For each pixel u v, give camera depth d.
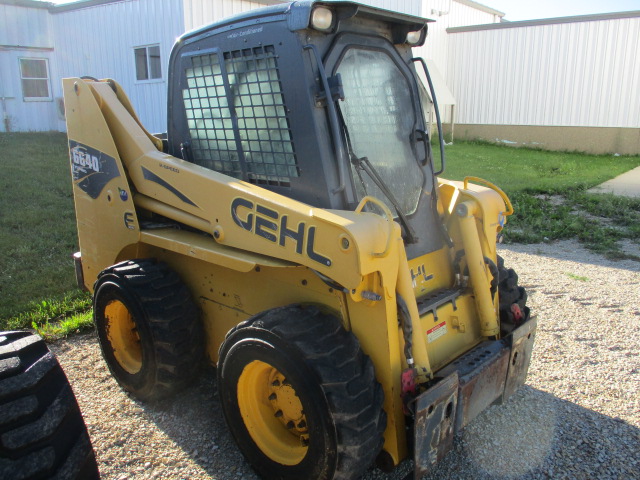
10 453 2.13
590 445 3.37
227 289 3.51
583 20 18.05
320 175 2.90
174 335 3.55
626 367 4.30
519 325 3.58
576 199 10.48
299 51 2.86
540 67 19.19
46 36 16.27
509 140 20.34
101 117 3.82
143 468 3.15
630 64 17.56
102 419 3.61
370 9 2.94
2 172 10.60
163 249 3.92
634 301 5.61
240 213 3.05
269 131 3.11
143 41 13.82
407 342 2.76
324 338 2.68
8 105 16.02
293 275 3.05
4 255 6.48
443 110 21.22
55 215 8.11
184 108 3.63
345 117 3.02
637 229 8.27
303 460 2.75
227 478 3.09
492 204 3.58
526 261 7.01
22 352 2.36
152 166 3.58
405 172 3.35
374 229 2.59
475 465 3.20
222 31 3.24
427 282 3.34
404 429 2.83
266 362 2.76
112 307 3.86
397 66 3.39
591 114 18.53
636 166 15.61
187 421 3.60
